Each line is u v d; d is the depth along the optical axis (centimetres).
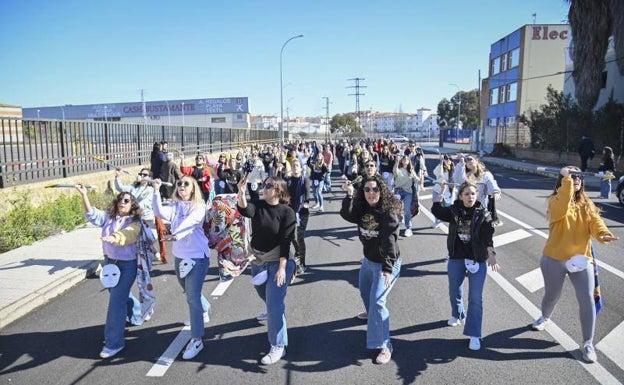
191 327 455
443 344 468
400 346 465
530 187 1883
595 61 2606
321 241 944
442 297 602
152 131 1794
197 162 1078
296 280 682
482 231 454
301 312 557
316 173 1343
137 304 521
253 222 447
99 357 451
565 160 2923
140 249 482
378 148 2478
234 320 535
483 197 725
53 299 611
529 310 554
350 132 10525
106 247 468
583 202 453
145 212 748
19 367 433
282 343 443
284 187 448
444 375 408
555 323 514
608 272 708
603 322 518
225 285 661
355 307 571
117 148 1481
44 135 1103
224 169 1253
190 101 7681
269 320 441
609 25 2541
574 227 452
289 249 443
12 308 550
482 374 409
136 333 504
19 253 789
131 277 470
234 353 455
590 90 2648
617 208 1328
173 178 1026
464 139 6900
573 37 2691
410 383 396
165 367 429
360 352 454
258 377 409
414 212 972
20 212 924
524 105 4391
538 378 400
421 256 808
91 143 1312
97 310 573
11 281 646
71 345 478
